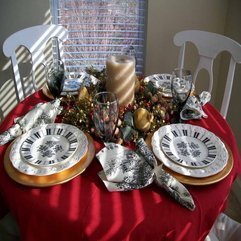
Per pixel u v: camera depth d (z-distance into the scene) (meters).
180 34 1.69
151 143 0.97
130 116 1.05
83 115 1.07
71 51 2.14
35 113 1.08
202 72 2.20
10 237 1.09
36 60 1.76
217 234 1.13
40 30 1.72
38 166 0.86
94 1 1.98
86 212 0.76
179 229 0.74
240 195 1.79
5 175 0.87
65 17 2.02
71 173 0.86
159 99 1.16
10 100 2.14
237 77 1.80
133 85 1.15
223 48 1.57
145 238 0.73
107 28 2.08
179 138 1.00
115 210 0.76
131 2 1.99
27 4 1.87
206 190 0.83
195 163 0.89
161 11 1.96
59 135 1.00
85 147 0.93
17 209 0.81
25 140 0.97
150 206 0.77
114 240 0.73
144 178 0.83
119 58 1.14
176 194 0.78
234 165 0.94
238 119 1.82
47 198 0.79
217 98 2.23
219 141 0.97
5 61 2.02
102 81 1.25
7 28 1.93
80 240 0.74
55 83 1.19
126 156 0.89
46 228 0.78
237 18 1.84
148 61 2.12
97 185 0.83
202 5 1.96
